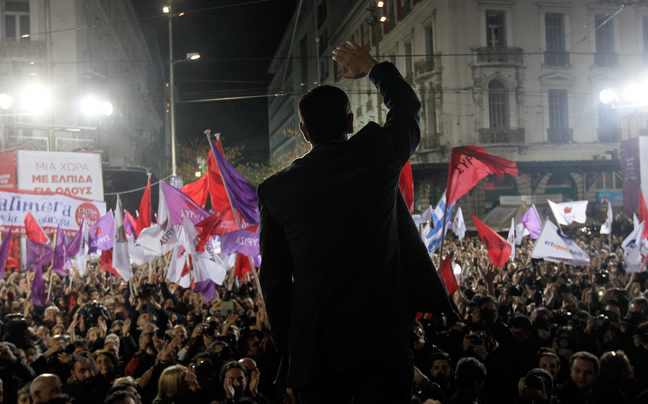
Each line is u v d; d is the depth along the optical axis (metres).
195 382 5.58
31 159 15.62
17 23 28.84
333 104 2.08
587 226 30.50
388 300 1.91
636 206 25.28
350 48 2.36
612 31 38.97
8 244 12.52
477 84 36.75
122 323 8.61
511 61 36.91
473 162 8.94
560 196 37.34
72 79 28.81
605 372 5.71
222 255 13.38
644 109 30.52
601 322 7.56
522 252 19.22
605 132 38.69
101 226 13.73
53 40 28.78
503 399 6.28
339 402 1.92
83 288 12.29
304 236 1.89
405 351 1.94
